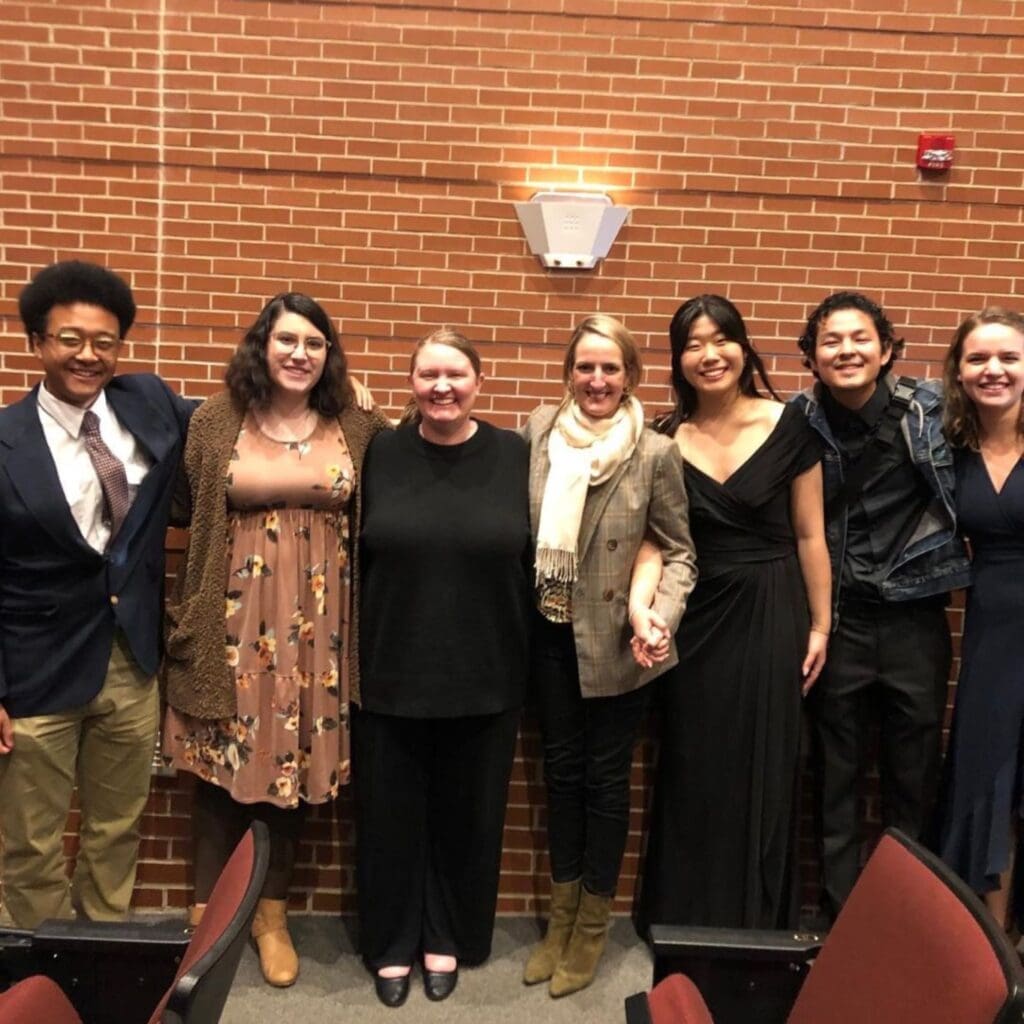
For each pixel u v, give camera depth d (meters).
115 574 2.21
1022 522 2.33
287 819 2.57
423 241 2.80
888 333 2.38
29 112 2.71
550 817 2.54
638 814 2.82
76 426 2.14
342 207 2.78
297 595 2.28
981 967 1.18
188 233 2.78
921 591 2.43
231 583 2.28
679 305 2.85
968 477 2.39
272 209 2.78
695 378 2.35
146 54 2.71
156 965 1.68
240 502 2.25
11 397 2.80
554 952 2.58
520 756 2.81
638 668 2.32
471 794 2.43
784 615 2.42
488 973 2.60
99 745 2.33
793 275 2.84
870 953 1.42
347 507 2.35
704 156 2.79
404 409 2.86
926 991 1.26
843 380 2.32
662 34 2.75
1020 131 2.79
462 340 2.23
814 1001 1.50
